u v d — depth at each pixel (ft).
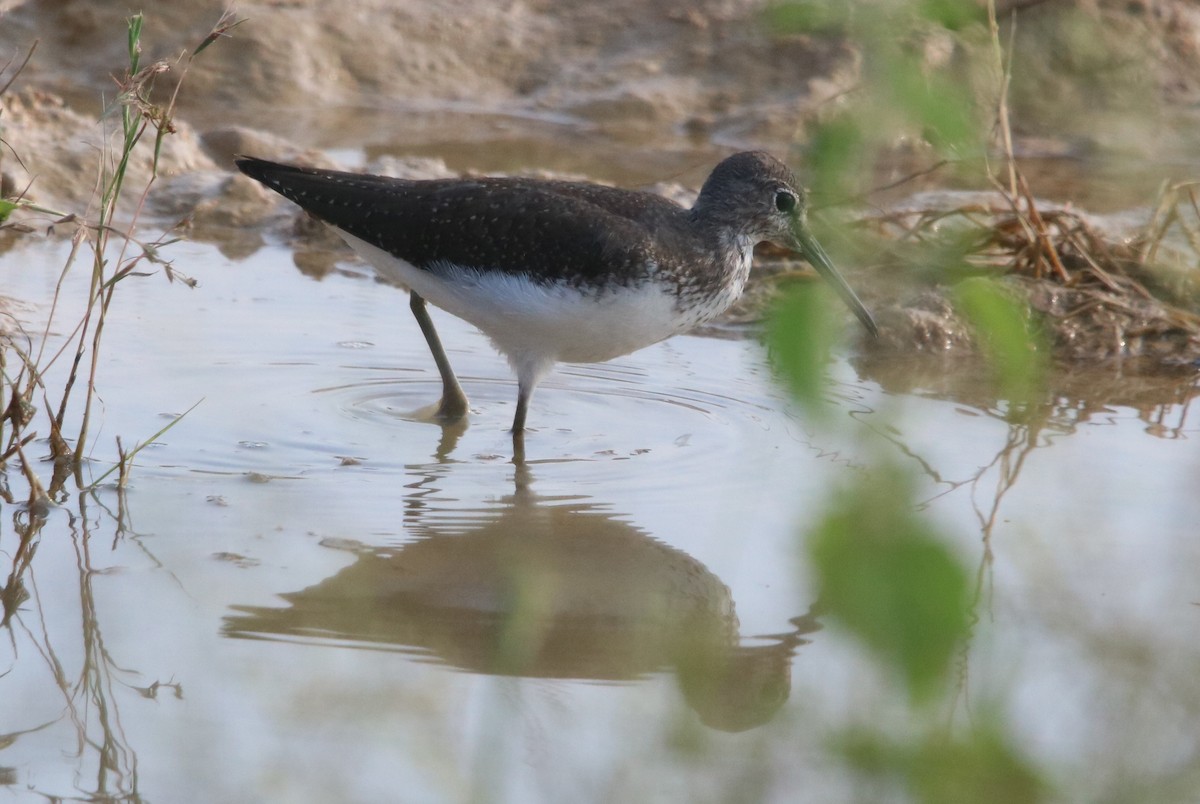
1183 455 37.96
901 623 11.50
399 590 29.32
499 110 72.54
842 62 72.43
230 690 25.31
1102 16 70.03
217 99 70.54
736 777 22.11
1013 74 68.95
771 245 54.03
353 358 43.96
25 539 30.99
